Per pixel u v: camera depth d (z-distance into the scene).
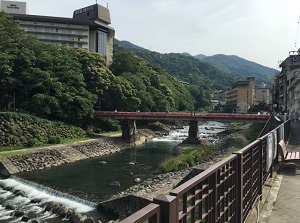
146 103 65.12
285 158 12.35
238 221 5.71
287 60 65.38
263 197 8.38
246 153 6.54
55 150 32.78
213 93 174.38
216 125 90.06
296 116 51.53
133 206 15.62
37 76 41.53
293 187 9.51
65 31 76.69
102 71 55.16
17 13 80.50
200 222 3.71
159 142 51.56
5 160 26.89
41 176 25.28
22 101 42.19
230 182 5.34
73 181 23.72
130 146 45.78
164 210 2.65
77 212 16.16
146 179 24.44
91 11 81.88
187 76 189.88
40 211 16.53
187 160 26.17
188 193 3.34
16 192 19.77
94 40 80.62
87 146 38.03
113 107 57.56
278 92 78.88
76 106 44.84
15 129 34.03
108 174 26.59
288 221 6.71
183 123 81.56
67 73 45.78
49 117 42.44
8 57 38.44
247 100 107.31
